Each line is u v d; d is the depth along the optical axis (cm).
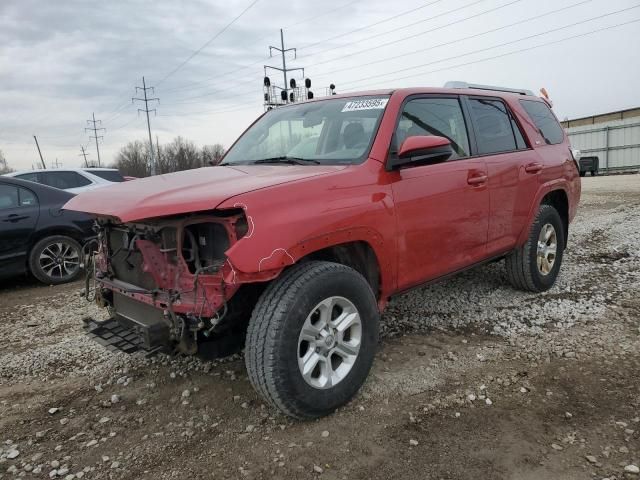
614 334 398
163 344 285
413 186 350
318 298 283
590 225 919
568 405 301
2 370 395
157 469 262
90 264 374
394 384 336
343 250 328
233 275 258
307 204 285
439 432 280
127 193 310
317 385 289
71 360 409
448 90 421
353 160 335
